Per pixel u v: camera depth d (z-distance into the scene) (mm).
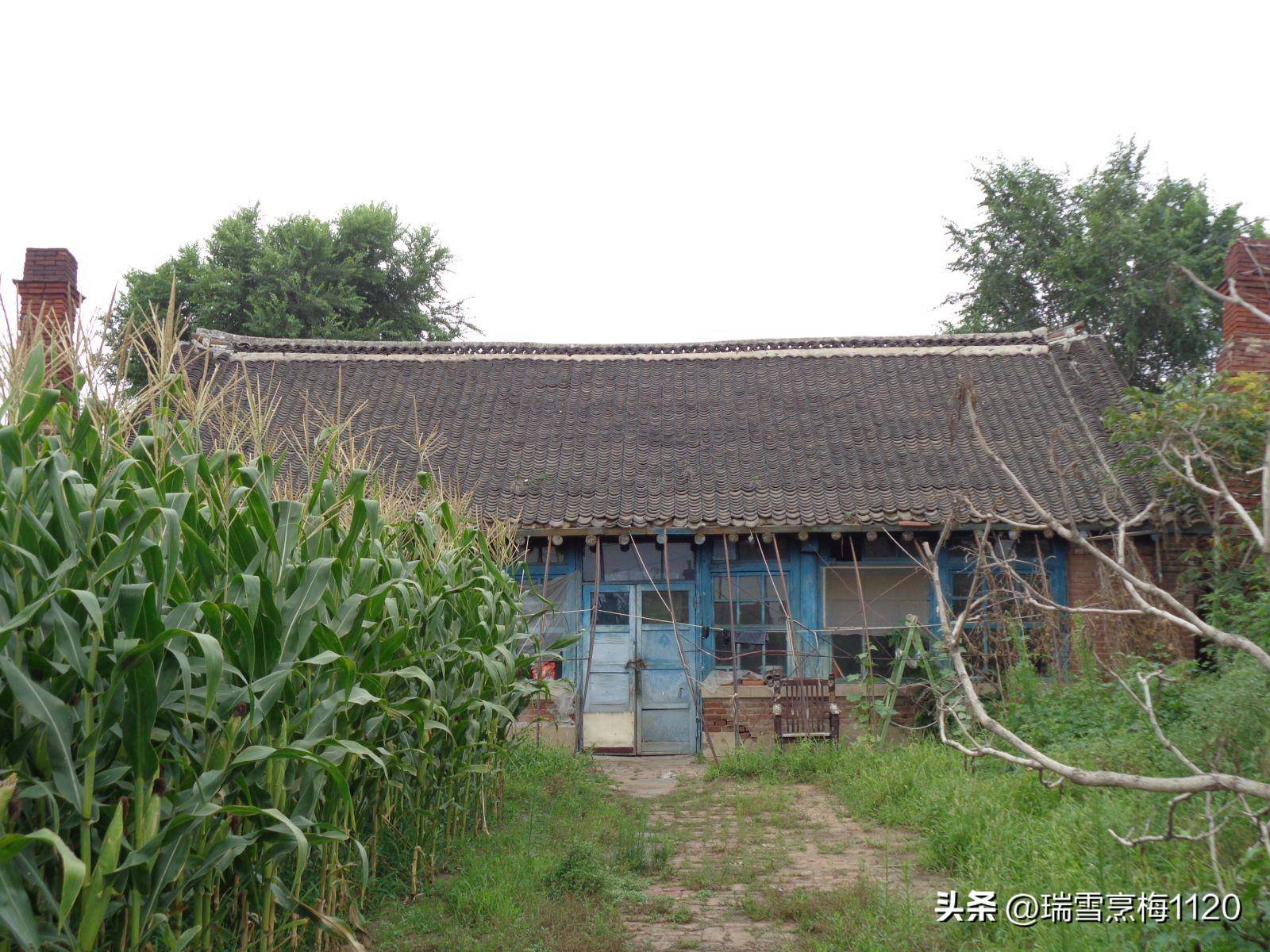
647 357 15688
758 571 12391
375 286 23406
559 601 12469
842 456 12914
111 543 3568
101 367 4051
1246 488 9594
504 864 6285
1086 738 8461
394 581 5199
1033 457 12648
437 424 13703
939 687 9984
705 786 9688
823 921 5199
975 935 4742
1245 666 6059
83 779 3355
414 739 6051
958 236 21094
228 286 21359
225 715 3762
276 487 5555
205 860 3691
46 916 3373
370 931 5211
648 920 5465
